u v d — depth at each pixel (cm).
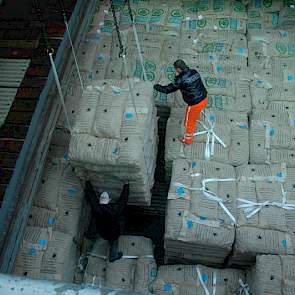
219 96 673
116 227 570
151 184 639
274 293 496
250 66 712
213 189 571
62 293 186
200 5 799
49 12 655
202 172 587
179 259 615
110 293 186
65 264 540
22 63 594
